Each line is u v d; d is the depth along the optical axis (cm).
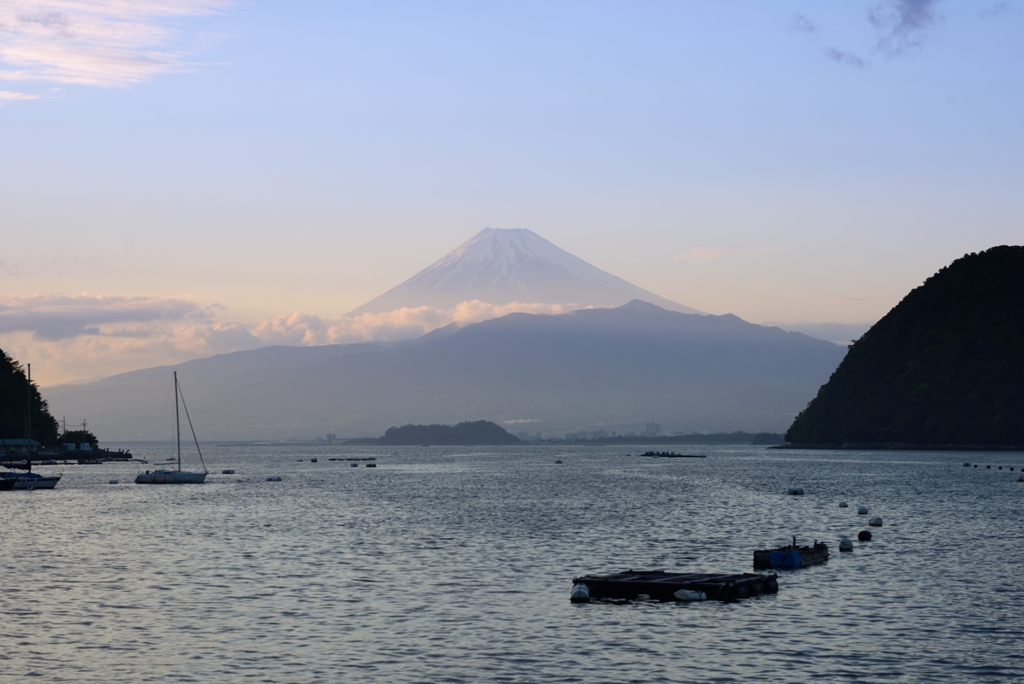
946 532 8238
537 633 4406
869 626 4522
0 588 5534
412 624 4584
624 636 4347
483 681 3716
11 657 4041
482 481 18250
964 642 4247
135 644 4241
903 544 7369
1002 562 6400
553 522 9256
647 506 11275
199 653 4097
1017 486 15050
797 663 3934
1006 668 3869
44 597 5244
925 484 15738
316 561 6531
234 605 5016
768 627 4503
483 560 6556
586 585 5228
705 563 6438
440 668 3878
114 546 7481
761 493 13638
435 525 9006
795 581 5653
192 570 6162
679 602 5038
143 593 5359
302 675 3794
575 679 3738
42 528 8994
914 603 5016
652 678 3750
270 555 6850
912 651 4106
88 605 5028
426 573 5997
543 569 6156
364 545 7419
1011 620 4641
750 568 6225
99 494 14412
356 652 4109
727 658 4000
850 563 6353
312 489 15738
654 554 6869
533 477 19850
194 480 17538
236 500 12962
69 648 4178
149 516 10306
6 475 15938
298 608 4938
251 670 3856
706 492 13988
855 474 19588
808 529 8575
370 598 5184
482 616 4744
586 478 19138
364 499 13038
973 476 18450
